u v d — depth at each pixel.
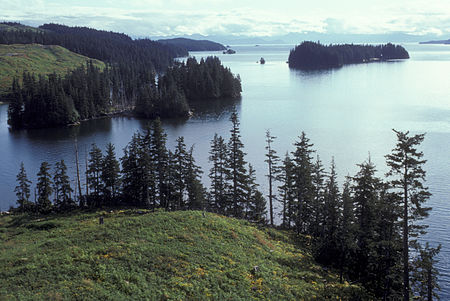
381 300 38.53
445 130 123.88
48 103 164.50
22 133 150.12
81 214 59.44
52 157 110.88
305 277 37.25
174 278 28.86
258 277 33.41
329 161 96.06
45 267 28.06
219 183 67.19
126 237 36.12
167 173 68.00
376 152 102.56
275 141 120.44
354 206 46.38
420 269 44.78
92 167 69.12
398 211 38.06
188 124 156.75
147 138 69.88
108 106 198.88
